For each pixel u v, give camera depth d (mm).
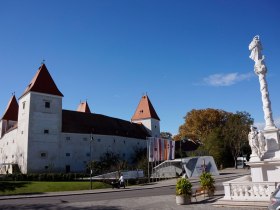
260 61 19250
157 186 37406
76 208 18453
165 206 16781
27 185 38875
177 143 89125
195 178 46312
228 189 15531
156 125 91000
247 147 75188
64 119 64812
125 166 56500
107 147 67750
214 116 81375
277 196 10453
